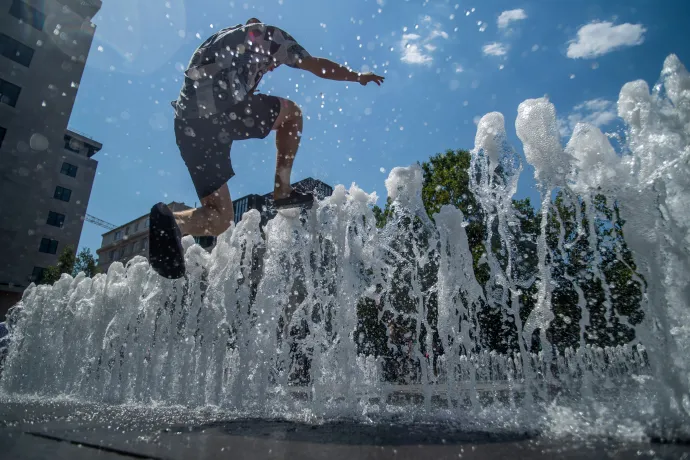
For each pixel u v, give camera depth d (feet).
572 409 3.76
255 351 6.97
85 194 78.48
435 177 34.88
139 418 4.99
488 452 2.50
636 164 3.90
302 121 6.89
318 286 6.82
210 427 4.01
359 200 6.81
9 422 4.65
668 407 3.27
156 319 9.15
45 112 61.26
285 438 3.24
